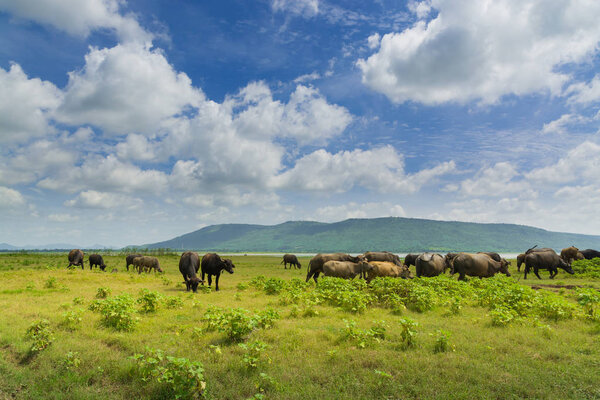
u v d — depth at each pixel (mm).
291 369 6820
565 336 8898
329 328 9742
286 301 14195
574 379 6332
